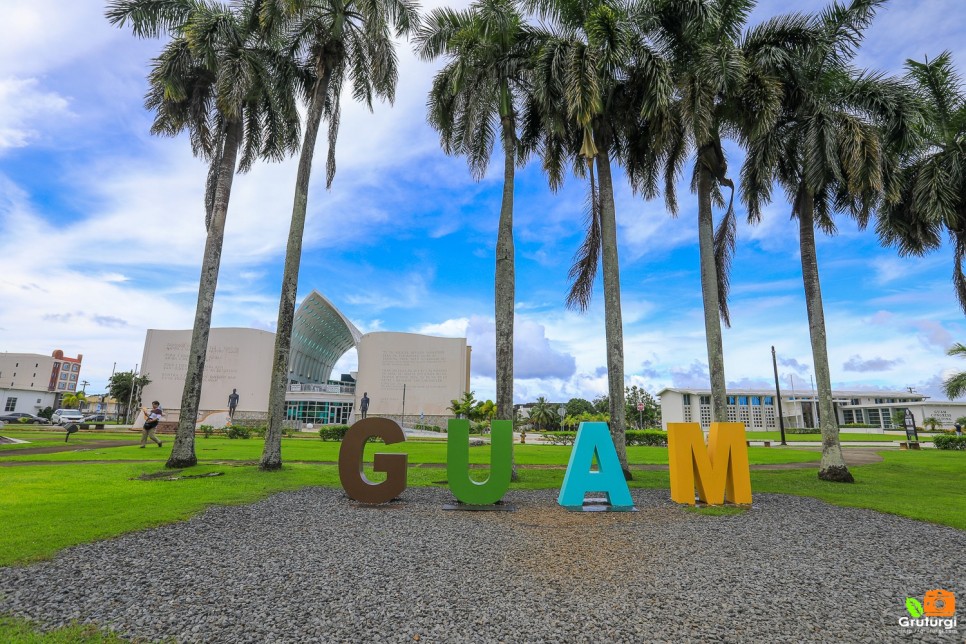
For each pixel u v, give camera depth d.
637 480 12.18
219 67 13.16
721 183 14.07
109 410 97.88
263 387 58.22
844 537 6.60
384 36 13.83
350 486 8.50
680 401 57.88
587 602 4.12
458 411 53.56
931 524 7.49
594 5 12.60
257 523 6.84
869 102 12.62
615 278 13.02
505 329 12.24
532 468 14.79
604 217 13.31
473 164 14.87
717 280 15.07
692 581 4.69
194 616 3.77
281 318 12.80
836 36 12.74
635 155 14.26
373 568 4.95
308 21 13.95
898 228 15.33
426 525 6.93
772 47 12.63
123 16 13.26
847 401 64.69
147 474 11.16
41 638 3.39
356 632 3.53
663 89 11.60
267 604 4.00
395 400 57.94
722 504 8.81
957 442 27.53
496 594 4.27
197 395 12.96
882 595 4.44
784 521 7.57
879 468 16.11
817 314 13.10
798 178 13.78
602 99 12.92
